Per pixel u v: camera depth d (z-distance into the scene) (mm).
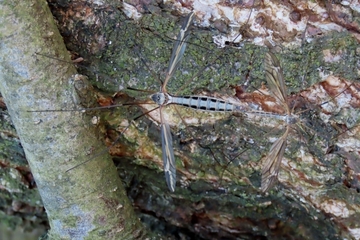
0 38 318
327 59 327
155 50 332
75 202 328
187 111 338
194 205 364
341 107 332
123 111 342
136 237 336
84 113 327
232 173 349
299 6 326
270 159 335
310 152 338
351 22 324
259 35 331
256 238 367
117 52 333
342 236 352
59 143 325
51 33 323
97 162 330
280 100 333
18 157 359
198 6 332
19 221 375
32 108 323
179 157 350
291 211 357
